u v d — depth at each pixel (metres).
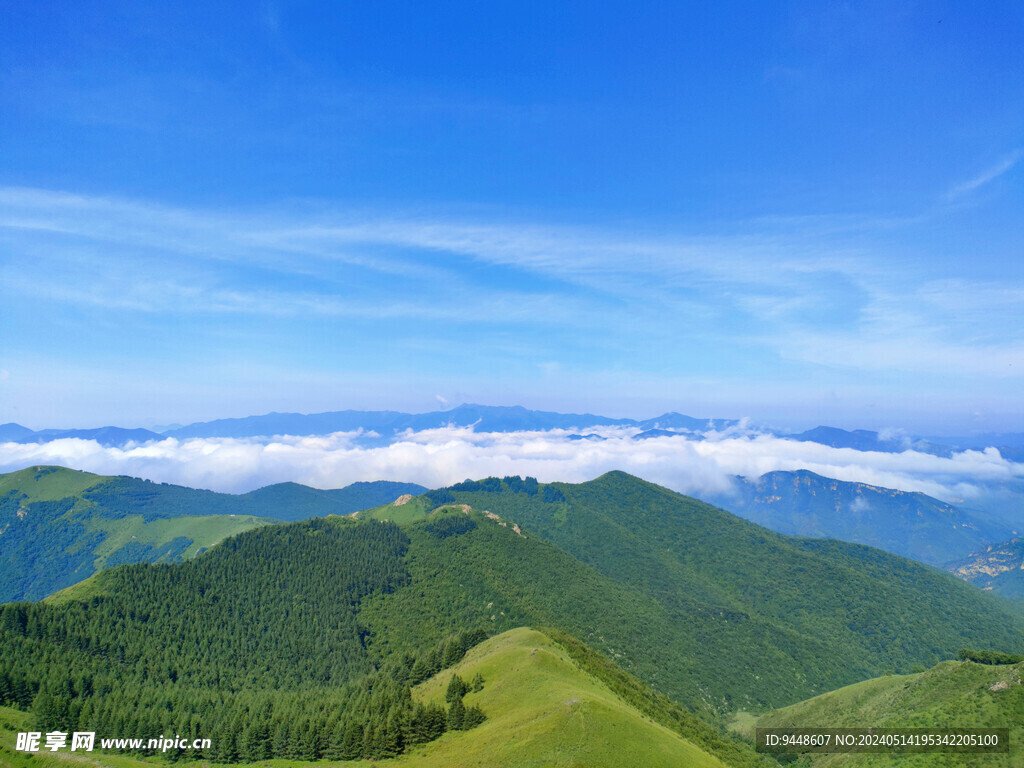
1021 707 144.25
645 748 112.69
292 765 136.25
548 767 104.38
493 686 150.88
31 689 168.62
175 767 139.12
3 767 132.12
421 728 134.75
